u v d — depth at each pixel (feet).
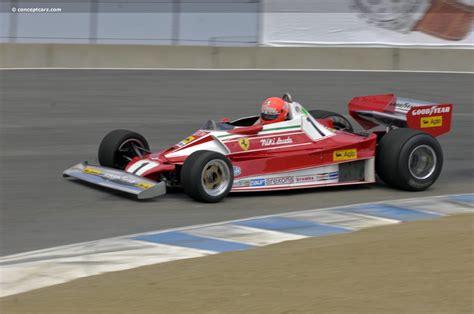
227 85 147.84
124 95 136.26
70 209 69.56
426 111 83.61
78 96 134.21
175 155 75.36
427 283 47.73
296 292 46.32
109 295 46.57
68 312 43.68
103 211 69.05
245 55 167.94
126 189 71.05
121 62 165.37
